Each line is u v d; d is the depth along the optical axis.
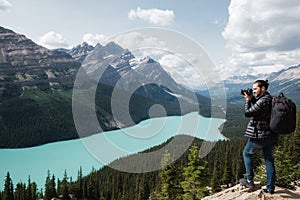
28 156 121.31
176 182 27.02
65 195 62.62
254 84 7.94
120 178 65.12
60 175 90.25
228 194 9.02
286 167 10.84
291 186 9.84
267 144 7.81
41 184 83.50
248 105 7.81
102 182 68.38
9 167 103.44
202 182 24.69
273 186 8.27
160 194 27.78
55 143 148.62
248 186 8.55
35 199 64.06
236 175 52.91
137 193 54.06
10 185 59.78
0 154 127.38
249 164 8.34
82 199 64.88
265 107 7.55
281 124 7.37
